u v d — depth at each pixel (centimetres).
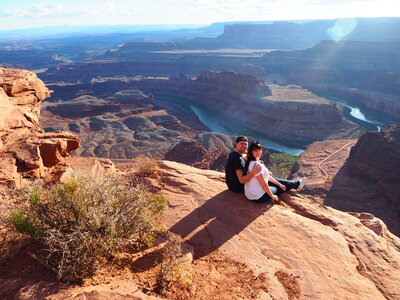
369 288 491
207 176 962
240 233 632
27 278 404
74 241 438
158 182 870
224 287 466
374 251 592
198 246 591
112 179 582
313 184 8681
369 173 8269
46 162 973
